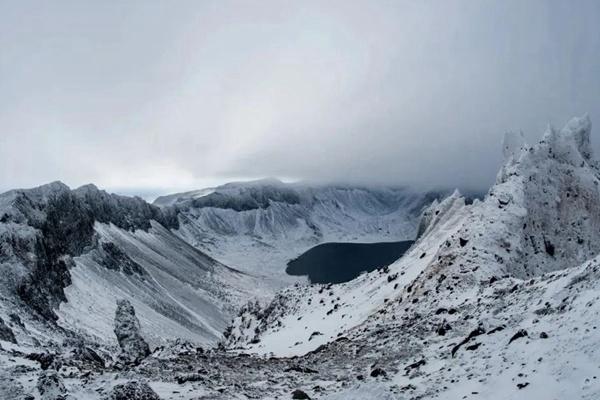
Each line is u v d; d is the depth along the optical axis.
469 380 28.59
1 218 128.75
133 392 26.27
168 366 40.28
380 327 56.47
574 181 74.62
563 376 23.89
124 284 154.12
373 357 43.25
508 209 68.75
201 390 31.98
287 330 90.25
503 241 65.25
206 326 159.75
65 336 90.19
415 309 58.09
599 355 23.95
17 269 104.69
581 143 80.00
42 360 37.84
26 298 100.56
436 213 126.75
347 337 60.00
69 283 128.75
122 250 181.12
